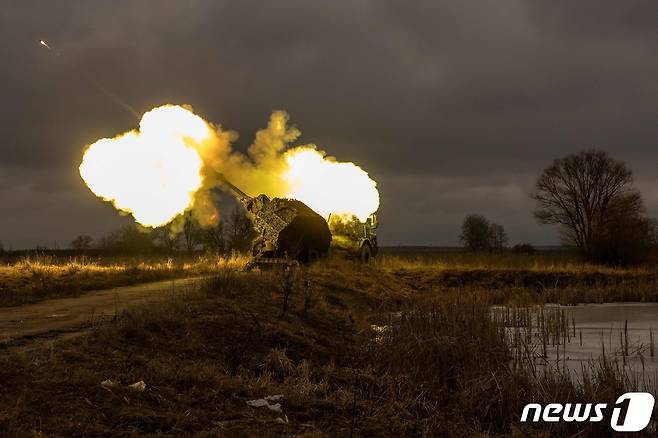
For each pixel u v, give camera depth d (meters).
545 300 41.41
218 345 18.34
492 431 15.75
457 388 18.31
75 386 12.76
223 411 13.38
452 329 21.59
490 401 16.44
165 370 14.70
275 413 13.78
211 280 25.36
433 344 19.62
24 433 10.56
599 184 78.44
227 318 20.58
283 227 35.81
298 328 22.69
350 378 18.03
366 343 21.78
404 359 19.47
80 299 24.30
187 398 13.58
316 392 16.03
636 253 60.31
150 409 12.62
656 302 42.19
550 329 27.53
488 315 25.45
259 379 15.94
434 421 14.97
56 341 15.73
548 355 23.55
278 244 36.00
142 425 11.92
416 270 44.88
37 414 11.45
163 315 18.97
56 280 28.50
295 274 31.11
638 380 19.27
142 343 16.77
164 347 16.95
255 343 19.52
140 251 64.50
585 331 29.86
